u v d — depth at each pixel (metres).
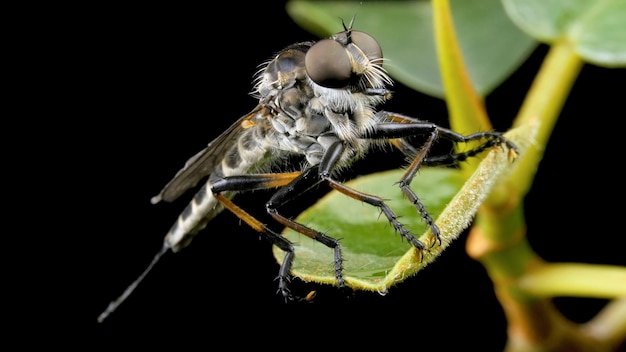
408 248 0.10
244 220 0.11
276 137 0.11
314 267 0.10
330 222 0.10
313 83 0.11
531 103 0.10
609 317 0.10
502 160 0.10
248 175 0.11
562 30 0.10
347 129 0.11
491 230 0.10
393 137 0.11
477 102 0.10
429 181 0.10
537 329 0.10
